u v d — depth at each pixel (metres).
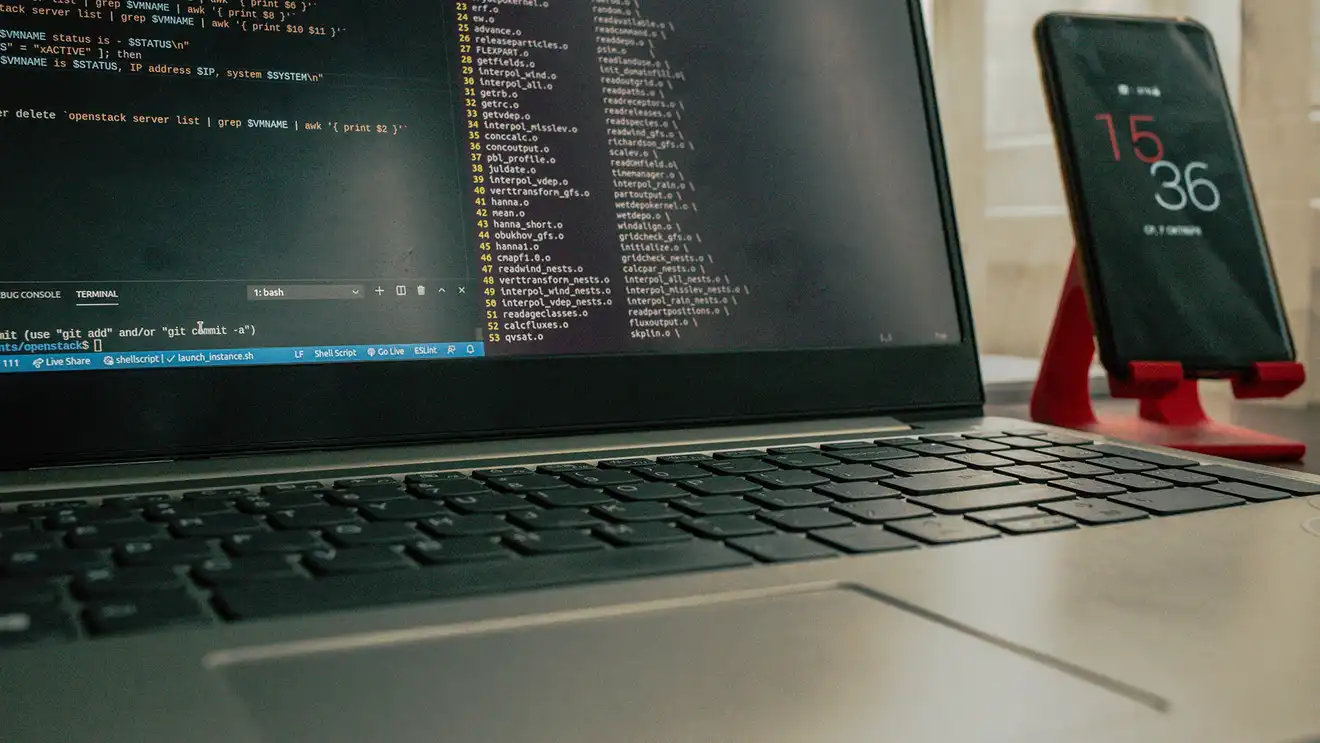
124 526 0.43
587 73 0.68
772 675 0.31
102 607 0.34
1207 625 0.35
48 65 0.56
